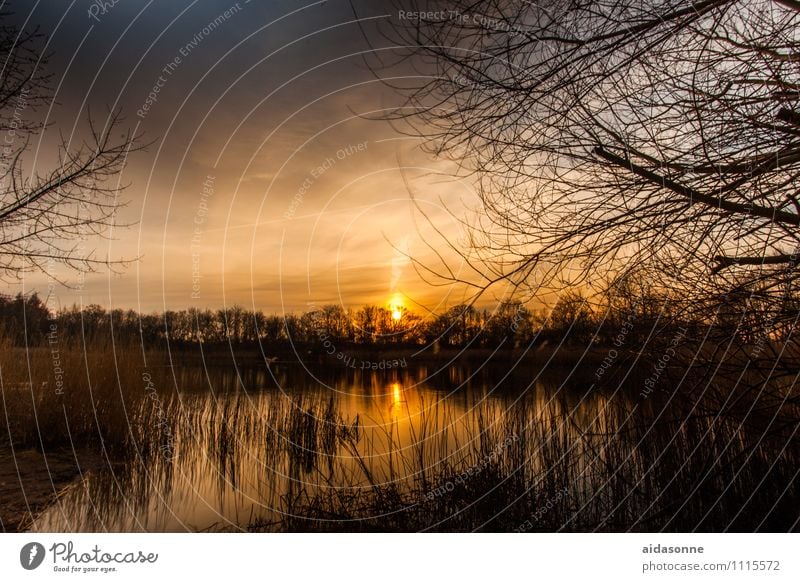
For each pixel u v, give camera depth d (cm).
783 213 309
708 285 355
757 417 409
